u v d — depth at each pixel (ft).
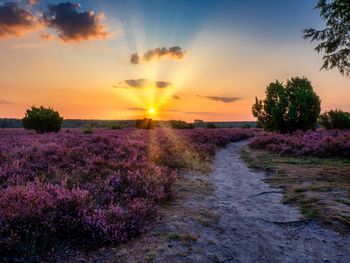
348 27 60.29
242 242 19.33
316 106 84.17
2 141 56.44
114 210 19.69
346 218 22.95
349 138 60.44
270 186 34.99
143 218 20.58
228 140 105.19
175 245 17.79
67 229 17.60
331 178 36.70
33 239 16.14
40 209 17.53
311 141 64.69
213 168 48.44
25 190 19.97
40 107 98.94
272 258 17.57
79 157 37.35
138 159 41.04
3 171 28.07
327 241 20.07
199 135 97.96
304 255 18.17
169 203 26.22
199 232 20.10
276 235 21.02
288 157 57.06
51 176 28.86
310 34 64.80
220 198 29.50
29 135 76.48
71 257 15.76
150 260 15.83
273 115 85.92
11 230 15.57
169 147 57.52
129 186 26.55
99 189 25.58
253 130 173.58
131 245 17.52
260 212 25.67
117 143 53.01
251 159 58.18
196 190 31.68
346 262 17.47
